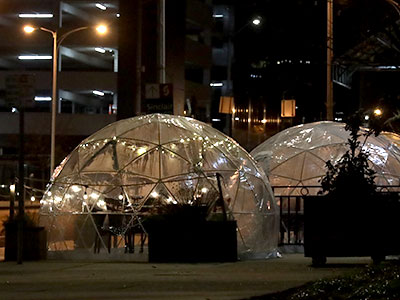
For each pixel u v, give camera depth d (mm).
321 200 19750
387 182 32656
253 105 95500
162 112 38750
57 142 94500
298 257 24891
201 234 21719
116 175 26547
